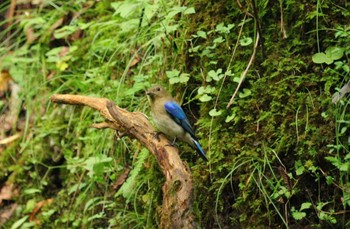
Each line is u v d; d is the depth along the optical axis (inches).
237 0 407.5
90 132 480.7
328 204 362.0
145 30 460.4
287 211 368.2
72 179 485.4
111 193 449.1
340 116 363.6
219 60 413.1
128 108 453.7
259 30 395.2
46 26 562.9
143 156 409.4
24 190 508.7
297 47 392.8
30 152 515.5
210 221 390.6
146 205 418.6
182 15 433.4
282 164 373.1
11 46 561.3
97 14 549.0
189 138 377.4
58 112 518.0
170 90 426.6
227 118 390.6
